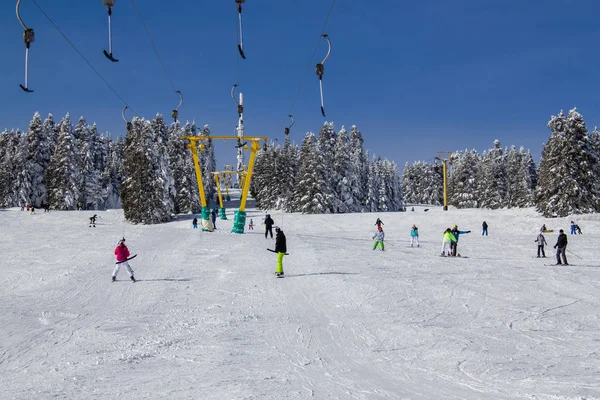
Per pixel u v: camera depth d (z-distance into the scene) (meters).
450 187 119.25
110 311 12.11
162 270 18.73
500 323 10.95
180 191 73.38
